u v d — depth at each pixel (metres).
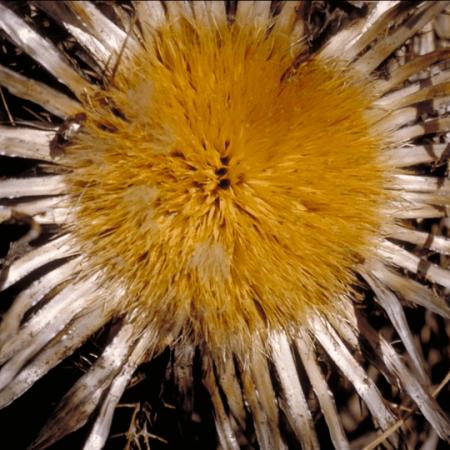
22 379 0.19
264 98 0.18
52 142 0.18
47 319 0.19
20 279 0.19
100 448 0.19
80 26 0.18
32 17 0.19
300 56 0.19
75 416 0.19
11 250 0.19
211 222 0.18
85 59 0.18
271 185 0.18
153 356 0.19
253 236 0.18
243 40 0.18
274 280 0.18
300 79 0.18
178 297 0.18
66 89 0.19
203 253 0.18
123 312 0.19
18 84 0.18
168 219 0.18
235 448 0.19
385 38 0.19
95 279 0.19
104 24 0.18
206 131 0.18
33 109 0.19
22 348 0.19
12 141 0.18
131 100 0.18
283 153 0.18
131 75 0.18
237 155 0.18
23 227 0.19
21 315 0.19
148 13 0.18
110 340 0.19
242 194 0.18
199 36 0.18
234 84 0.18
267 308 0.19
